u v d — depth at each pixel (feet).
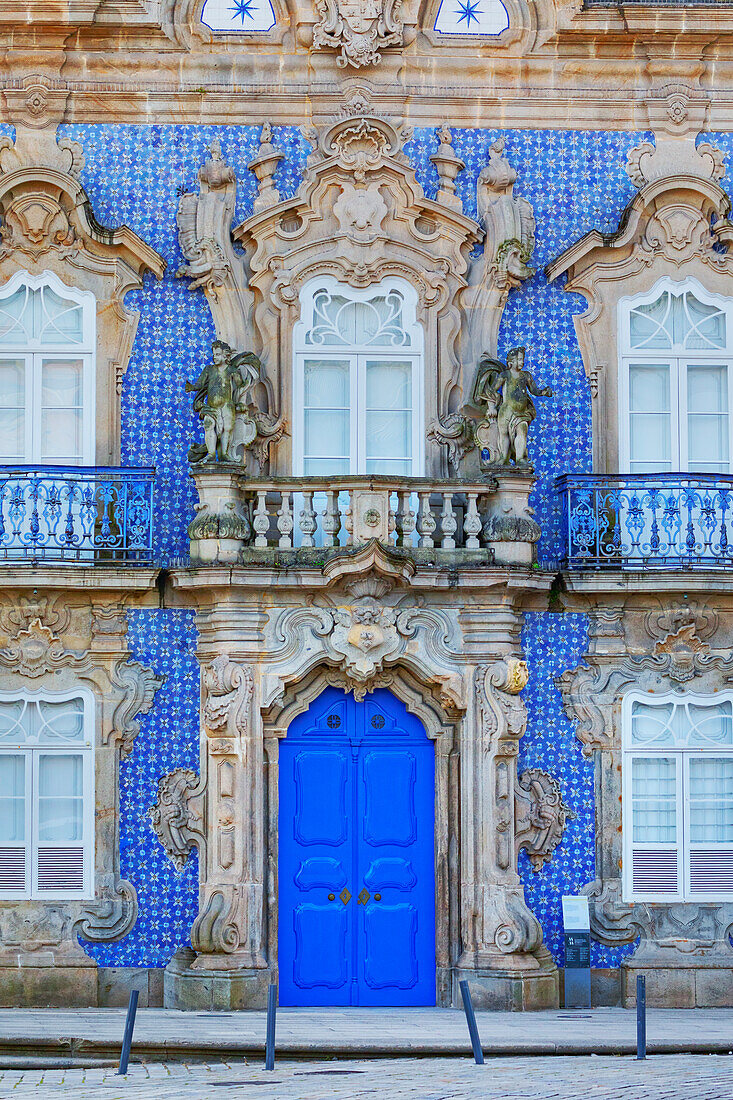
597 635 92.22
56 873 89.25
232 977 86.38
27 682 89.86
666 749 91.97
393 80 94.02
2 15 91.50
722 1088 63.21
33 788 89.45
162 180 93.15
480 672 89.56
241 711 88.07
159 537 91.35
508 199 93.66
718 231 94.84
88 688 90.07
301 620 89.15
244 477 89.30
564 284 94.53
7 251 91.91
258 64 93.40
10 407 91.66
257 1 93.86
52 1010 86.79
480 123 94.48
